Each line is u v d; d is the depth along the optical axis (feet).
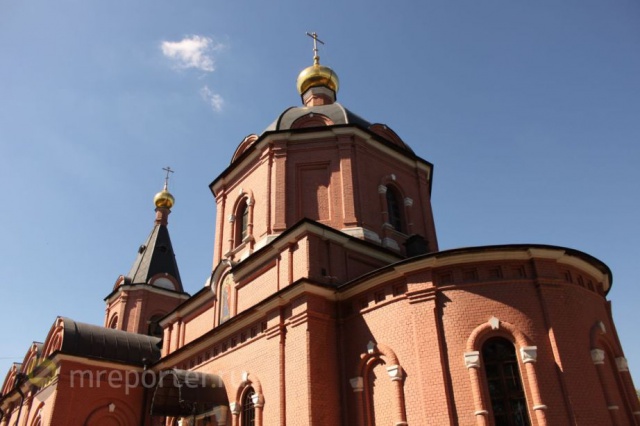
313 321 55.72
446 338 49.70
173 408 66.03
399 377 50.52
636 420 50.93
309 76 97.96
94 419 82.99
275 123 81.35
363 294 57.41
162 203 138.92
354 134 75.61
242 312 63.62
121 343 91.97
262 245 69.77
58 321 91.66
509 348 49.03
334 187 72.13
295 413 52.75
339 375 55.57
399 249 72.59
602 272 58.29
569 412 45.32
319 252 60.54
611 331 57.00
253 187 77.92
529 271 51.83
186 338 81.76
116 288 123.44
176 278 126.93
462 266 52.39
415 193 82.23
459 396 47.09
